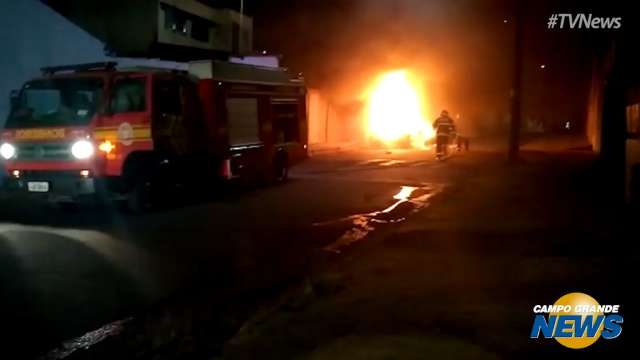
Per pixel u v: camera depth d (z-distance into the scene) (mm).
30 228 10344
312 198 14617
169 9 22781
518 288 6762
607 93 19969
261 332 5555
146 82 11961
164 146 12273
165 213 12312
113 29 20766
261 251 9148
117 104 11820
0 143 11812
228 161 14258
